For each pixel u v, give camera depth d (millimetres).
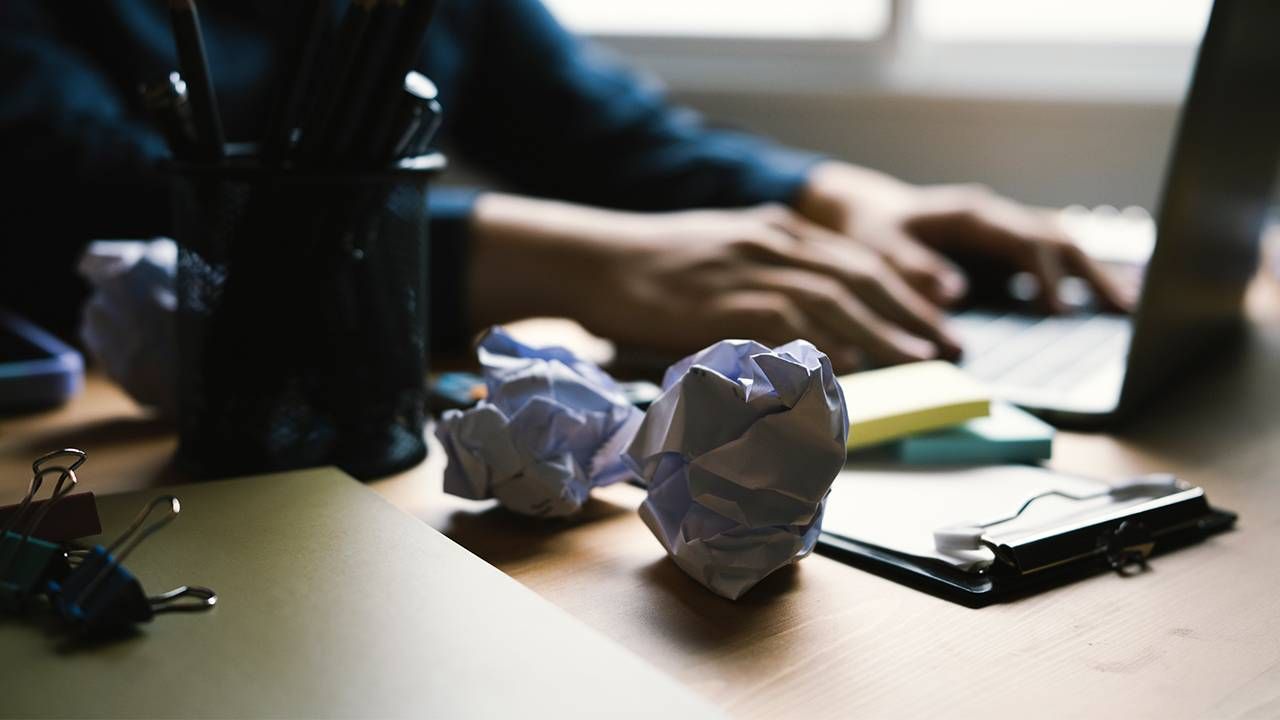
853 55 1354
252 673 275
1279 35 685
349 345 459
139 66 804
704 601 358
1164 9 1237
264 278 444
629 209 1007
